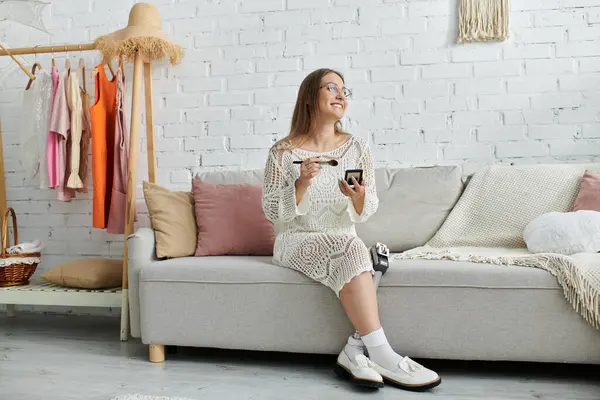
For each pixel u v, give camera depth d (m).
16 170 3.28
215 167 3.09
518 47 2.78
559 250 2.04
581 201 2.32
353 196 1.98
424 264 1.96
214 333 2.09
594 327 1.80
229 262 2.15
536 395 1.74
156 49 2.84
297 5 3.00
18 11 2.71
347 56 2.95
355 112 2.93
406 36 2.89
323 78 2.16
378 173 2.68
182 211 2.47
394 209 2.57
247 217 2.48
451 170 2.64
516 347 1.85
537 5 2.76
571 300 1.80
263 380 1.94
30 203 3.26
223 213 2.48
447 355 1.90
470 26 2.79
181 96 3.13
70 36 3.25
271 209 2.10
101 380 1.95
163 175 3.14
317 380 1.93
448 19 2.85
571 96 2.72
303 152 2.15
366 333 1.83
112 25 3.20
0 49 2.90
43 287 2.73
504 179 2.54
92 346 2.46
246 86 3.06
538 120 2.75
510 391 1.78
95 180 2.79
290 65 3.01
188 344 2.12
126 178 2.91
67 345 2.48
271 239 2.48
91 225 3.20
